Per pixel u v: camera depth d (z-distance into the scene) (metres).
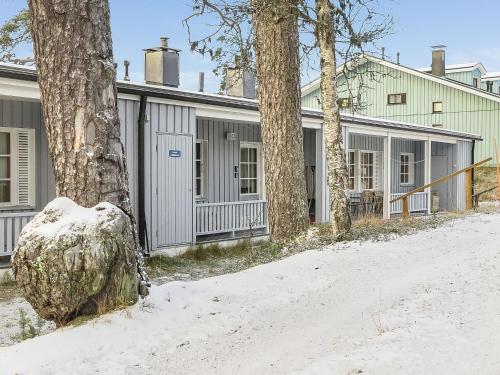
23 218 9.66
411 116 34.12
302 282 7.08
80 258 5.16
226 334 5.37
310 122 14.98
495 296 6.05
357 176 19.31
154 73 14.05
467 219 12.75
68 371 4.43
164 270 10.48
